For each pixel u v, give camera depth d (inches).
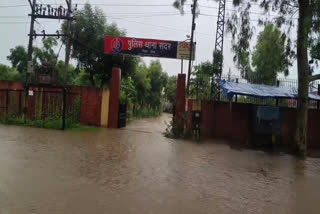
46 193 277.4
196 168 432.5
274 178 413.7
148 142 637.3
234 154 581.9
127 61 1188.5
